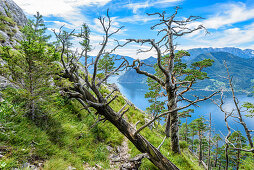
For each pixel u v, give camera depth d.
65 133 5.12
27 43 3.65
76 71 6.29
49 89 4.39
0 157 2.87
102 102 5.49
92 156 5.09
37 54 3.79
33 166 3.22
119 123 5.46
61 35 4.81
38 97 4.10
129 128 5.48
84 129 6.13
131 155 6.21
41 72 4.12
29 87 4.11
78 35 4.85
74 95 5.39
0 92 3.86
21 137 3.51
